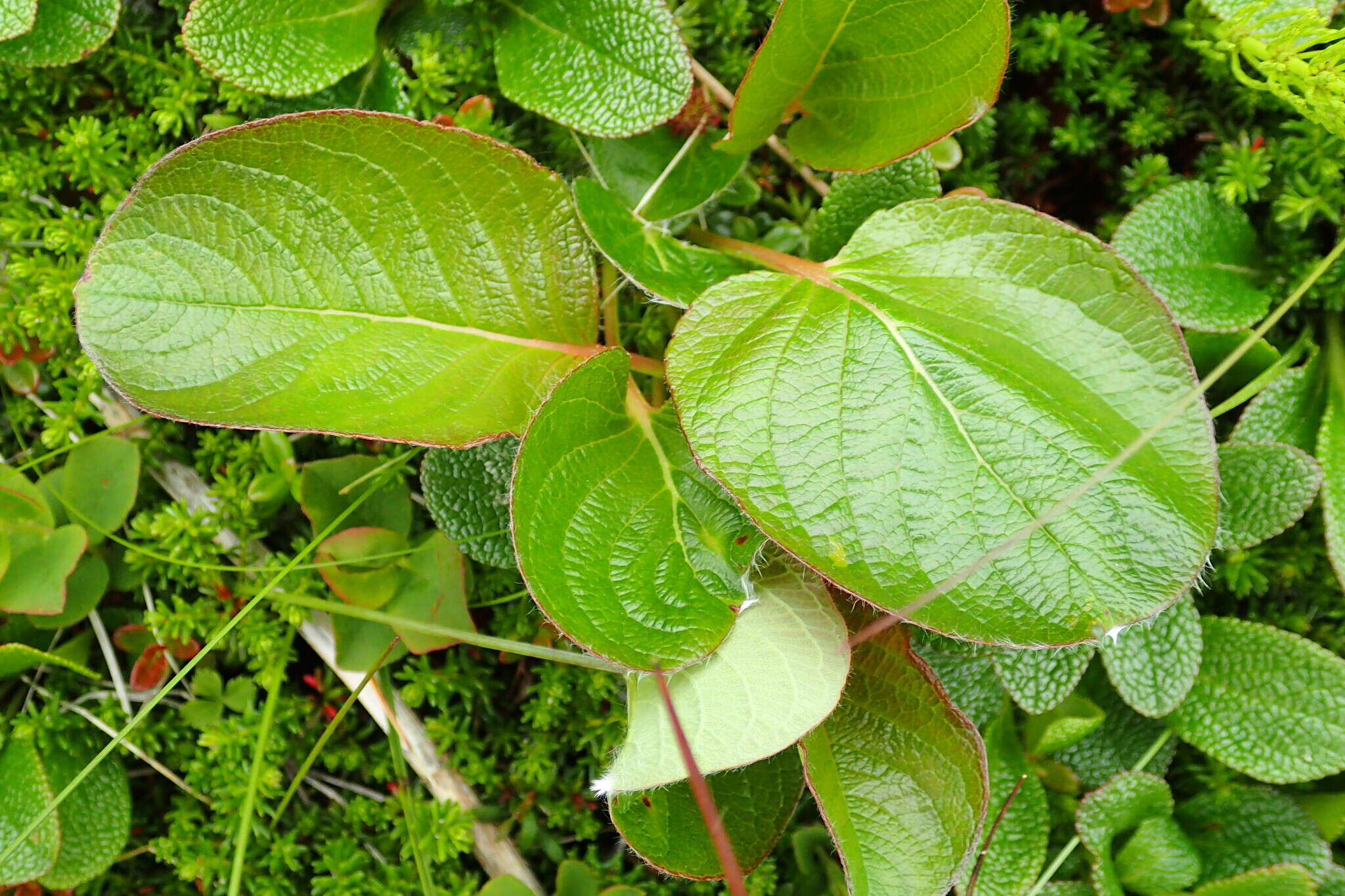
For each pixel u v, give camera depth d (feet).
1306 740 1.13
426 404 1.03
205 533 1.17
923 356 1.02
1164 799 1.16
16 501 1.14
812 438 1.02
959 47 1.03
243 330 1.02
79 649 1.19
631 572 1.02
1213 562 1.19
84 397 1.18
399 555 1.15
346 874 1.18
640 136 1.15
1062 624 0.99
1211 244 1.16
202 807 1.20
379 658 1.13
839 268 1.05
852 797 1.06
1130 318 1.01
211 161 1.00
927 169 1.11
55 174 1.18
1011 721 1.18
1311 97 1.08
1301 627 1.19
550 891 1.22
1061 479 1.00
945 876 1.04
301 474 1.15
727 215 1.20
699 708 1.01
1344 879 1.16
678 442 1.07
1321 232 1.18
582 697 1.20
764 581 1.04
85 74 1.17
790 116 1.11
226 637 1.19
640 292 1.18
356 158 1.01
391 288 1.04
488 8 1.14
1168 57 1.21
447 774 1.20
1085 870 1.20
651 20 1.09
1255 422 1.15
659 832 1.07
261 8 1.09
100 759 1.07
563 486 1.02
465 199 1.04
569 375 1.01
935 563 1.00
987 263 1.03
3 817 1.13
